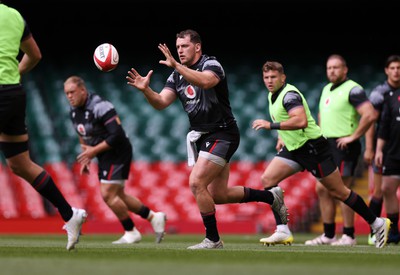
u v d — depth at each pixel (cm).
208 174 2770
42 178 2367
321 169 3231
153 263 1969
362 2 7569
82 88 3703
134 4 7862
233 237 5188
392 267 1925
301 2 7538
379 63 8262
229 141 2786
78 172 7250
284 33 8425
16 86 2270
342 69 3694
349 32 8319
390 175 3741
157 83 8325
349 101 3669
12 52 2280
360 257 2320
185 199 7012
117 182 3753
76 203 6994
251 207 6700
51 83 8144
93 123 3722
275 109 3238
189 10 8025
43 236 5250
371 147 3875
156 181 7144
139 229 6391
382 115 3725
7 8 2306
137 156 7619
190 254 2386
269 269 1820
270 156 7438
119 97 8150
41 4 7906
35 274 1653
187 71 2630
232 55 8494
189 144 2847
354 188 6600
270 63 3219
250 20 8225
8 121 2283
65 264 1917
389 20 8069
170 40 8500
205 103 2761
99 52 2777
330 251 2734
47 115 7838
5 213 6875
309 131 3206
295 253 2516
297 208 6594
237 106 7944
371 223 3139
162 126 7812
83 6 7944
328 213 3778
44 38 8350
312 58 8394
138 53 8506
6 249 2681
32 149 7544
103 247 2991
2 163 7031
